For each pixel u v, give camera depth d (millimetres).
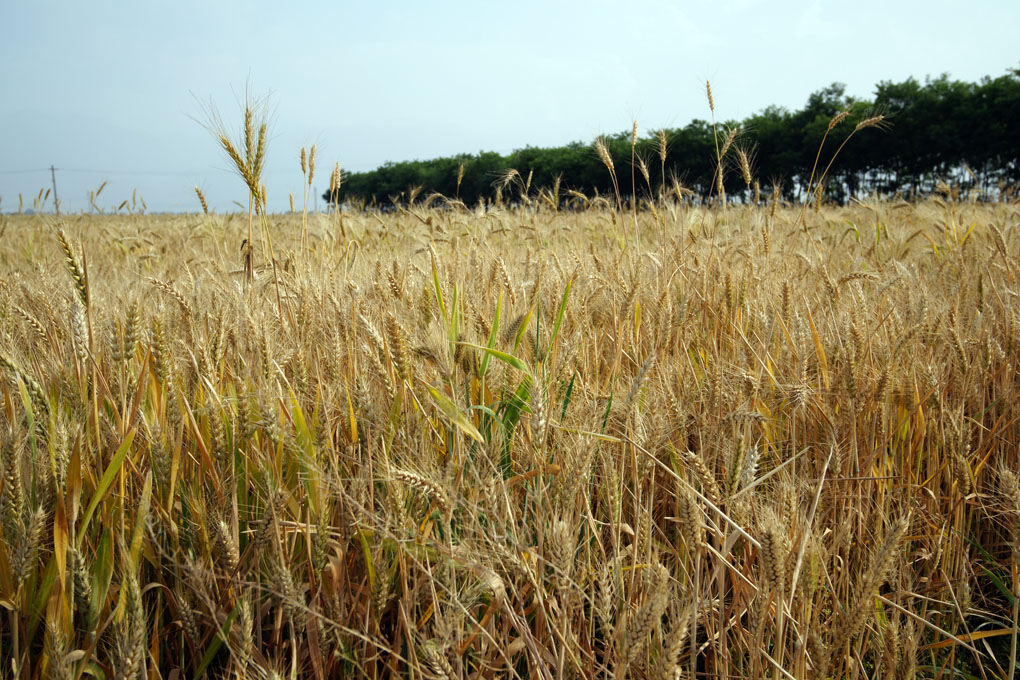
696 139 38406
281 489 2115
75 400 2553
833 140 44500
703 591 2320
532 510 2467
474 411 2686
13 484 2059
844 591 2594
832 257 7074
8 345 2730
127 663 1674
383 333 2666
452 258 4676
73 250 2354
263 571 2139
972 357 3693
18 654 2020
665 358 3443
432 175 49406
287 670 2156
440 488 1966
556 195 8734
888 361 3055
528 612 2410
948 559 2836
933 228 8555
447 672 1796
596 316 4336
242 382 2283
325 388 2717
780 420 3170
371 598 2039
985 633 2436
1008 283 4680
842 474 2910
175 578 2158
